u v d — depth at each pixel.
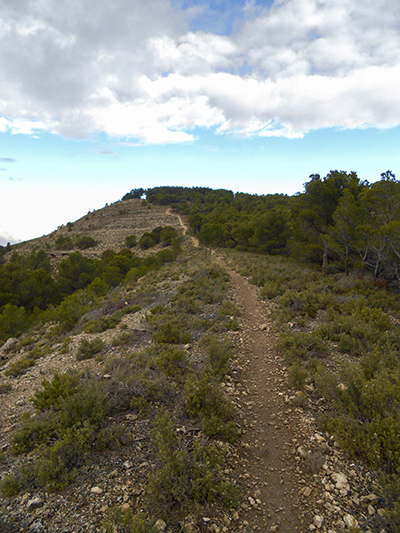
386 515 3.31
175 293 19.45
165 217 124.25
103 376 7.97
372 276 18.73
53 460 4.33
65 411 5.36
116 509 3.36
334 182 25.84
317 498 3.93
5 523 3.54
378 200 19.69
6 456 5.20
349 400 5.54
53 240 110.31
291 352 8.52
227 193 137.25
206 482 3.84
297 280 19.86
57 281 44.19
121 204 159.38
